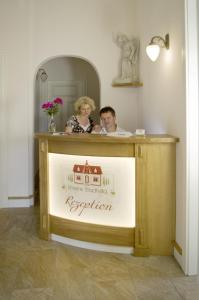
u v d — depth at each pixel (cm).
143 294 244
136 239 310
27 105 484
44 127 662
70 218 338
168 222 309
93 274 276
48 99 661
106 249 323
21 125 485
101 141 304
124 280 265
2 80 474
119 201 314
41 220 355
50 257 310
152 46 322
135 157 303
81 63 660
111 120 398
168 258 307
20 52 477
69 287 254
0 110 477
